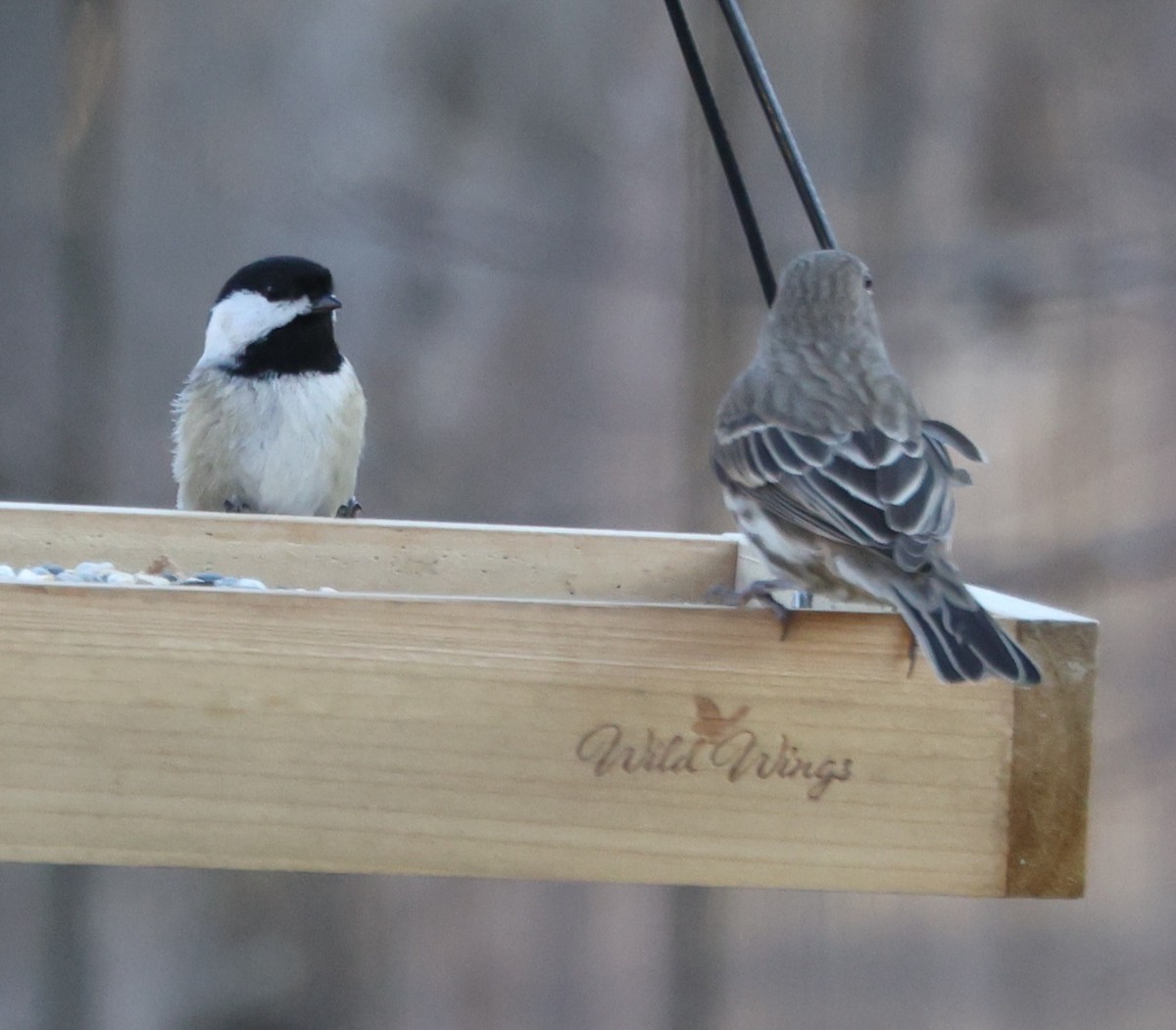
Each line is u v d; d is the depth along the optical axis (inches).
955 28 609.6
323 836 239.5
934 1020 589.3
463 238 563.2
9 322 544.7
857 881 244.7
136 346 550.9
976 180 609.6
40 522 332.8
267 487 422.6
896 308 600.7
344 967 533.0
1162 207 608.7
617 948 566.3
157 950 523.2
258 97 565.0
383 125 569.0
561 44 575.8
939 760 245.1
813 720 244.2
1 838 237.6
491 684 240.5
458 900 547.2
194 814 238.4
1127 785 596.7
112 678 237.6
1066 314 602.9
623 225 573.3
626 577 341.4
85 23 554.9
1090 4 612.7
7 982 522.0
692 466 562.6
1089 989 591.8
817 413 271.9
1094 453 602.9
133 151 558.9
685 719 243.0
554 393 562.6
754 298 577.0
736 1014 578.2
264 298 418.0
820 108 601.6
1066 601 599.8
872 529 247.8
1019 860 245.6
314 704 239.0
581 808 241.8
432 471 553.3
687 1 585.6
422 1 571.2
